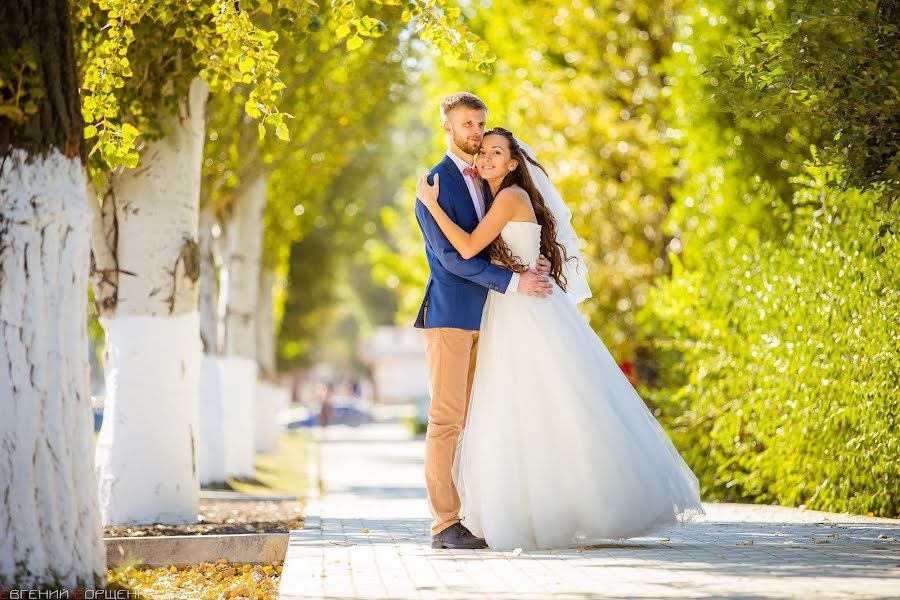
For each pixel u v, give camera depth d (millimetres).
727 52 11180
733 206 17312
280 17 10125
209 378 22406
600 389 9086
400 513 14453
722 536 9977
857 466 13016
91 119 11031
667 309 16922
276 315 49094
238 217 25938
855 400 12969
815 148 10883
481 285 9250
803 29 10531
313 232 55469
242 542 10789
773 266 15000
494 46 27812
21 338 7277
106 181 13727
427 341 9375
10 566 7176
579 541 8984
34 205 7320
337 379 132500
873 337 12664
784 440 14461
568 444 8969
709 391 16281
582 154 25859
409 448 40438
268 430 35969
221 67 11312
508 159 9391
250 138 23359
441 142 30391
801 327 14070
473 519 9273
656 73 25297
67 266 7461
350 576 7582
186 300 13891
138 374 13602
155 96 13258
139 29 12734
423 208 9352
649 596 6469
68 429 7418
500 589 6863
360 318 102125
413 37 24547
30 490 7246
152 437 13586
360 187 52594
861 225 13086
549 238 9516
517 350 9102
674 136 19031
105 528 13047
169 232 13758
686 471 9344
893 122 10242
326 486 21719
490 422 9086
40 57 7402
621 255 25609
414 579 7387
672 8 24953
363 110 25938
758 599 6281
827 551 8586
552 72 27062
